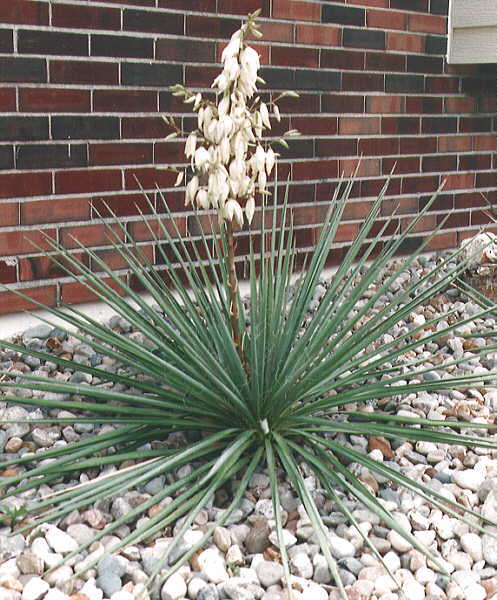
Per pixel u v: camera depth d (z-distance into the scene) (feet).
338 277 10.43
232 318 9.62
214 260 14.66
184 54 13.80
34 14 12.28
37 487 9.09
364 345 9.99
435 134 17.54
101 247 13.41
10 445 9.95
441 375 12.21
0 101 12.16
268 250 15.35
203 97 14.12
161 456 9.48
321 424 9.33
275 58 14.85
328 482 8.77
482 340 13.52
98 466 9.50
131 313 10.40
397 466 9.77
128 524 8.56
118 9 13.03
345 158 16.10
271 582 7.80
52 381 9.59
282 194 15.33
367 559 8.18
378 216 16.81
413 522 8.75
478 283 15.83
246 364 9.72
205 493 8.41
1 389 11.17
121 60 13.17
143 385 10.08
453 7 17.53
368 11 16.02
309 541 8.39
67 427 10.30
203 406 9.84
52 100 12.60
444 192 17.90
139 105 13.46
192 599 7.57
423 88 17.19
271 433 9.40
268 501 8.85
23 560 7.78
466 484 9.45
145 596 7.43
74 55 12.71
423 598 7.73
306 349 9.64
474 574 8.10
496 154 18.75
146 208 13.79
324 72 15.55
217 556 8.01
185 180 14.12
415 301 10.50
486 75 18.26
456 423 9.55
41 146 12.60
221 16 14.11
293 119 15.24
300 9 15.03
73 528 8.34
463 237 18.42
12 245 12.60
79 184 13.05
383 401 11.21
